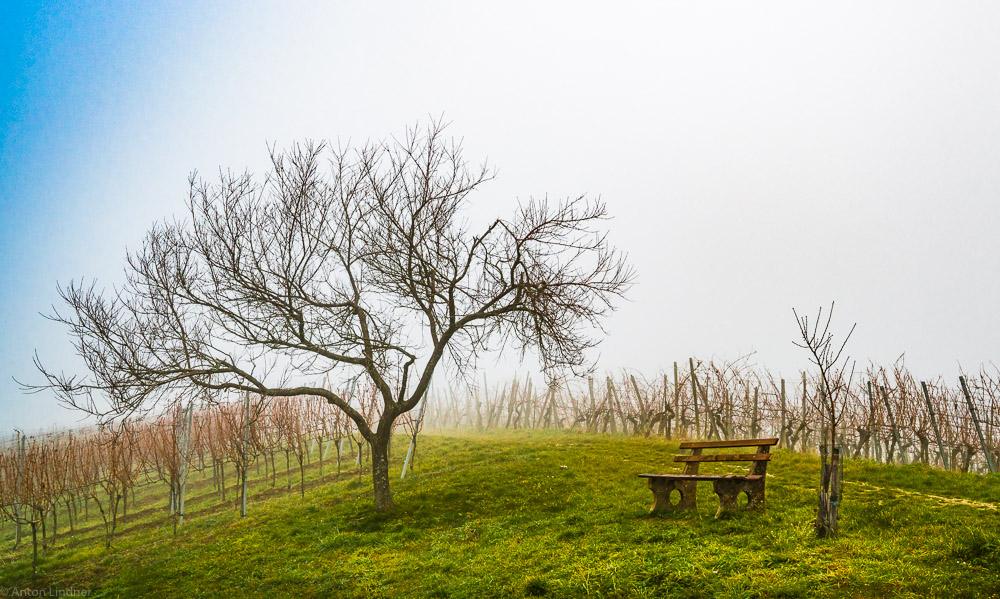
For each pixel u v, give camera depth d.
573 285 18.20
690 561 9.34
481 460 24.44
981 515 10.90
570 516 14.03
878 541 9.55
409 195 18.83
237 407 29.06
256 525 18.31
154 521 22.77
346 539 15.30
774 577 8.38
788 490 14.40
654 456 21.80
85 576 16.22
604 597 8.84
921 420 21.86
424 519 16.27
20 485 23.11
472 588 10.33
